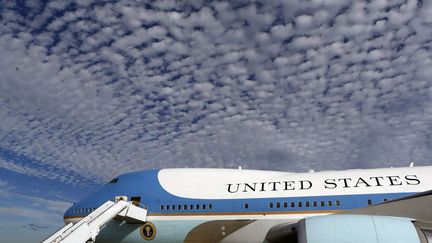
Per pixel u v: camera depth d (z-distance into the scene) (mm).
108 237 21469
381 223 13391
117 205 20125
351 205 18047
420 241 12719
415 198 16766
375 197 18016
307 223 14453
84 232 17281
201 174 22188
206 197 20641
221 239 19531
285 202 19062
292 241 17656
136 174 23688
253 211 19312
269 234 18500
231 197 20188
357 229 13438
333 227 13773
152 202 21469
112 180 24203
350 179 19344
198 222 20062
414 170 19297
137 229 21141
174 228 20438
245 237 19078
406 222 13398
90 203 23188
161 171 23328
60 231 16672
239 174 21766
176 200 21031
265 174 21656
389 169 19797
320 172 20797
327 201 18469
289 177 20672
